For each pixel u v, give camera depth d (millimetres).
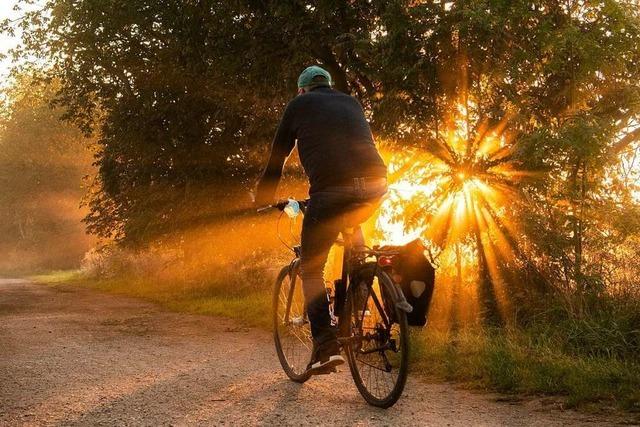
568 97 7137
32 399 4539
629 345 5109
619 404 3918
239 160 15047
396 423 3689
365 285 4207
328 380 4941
